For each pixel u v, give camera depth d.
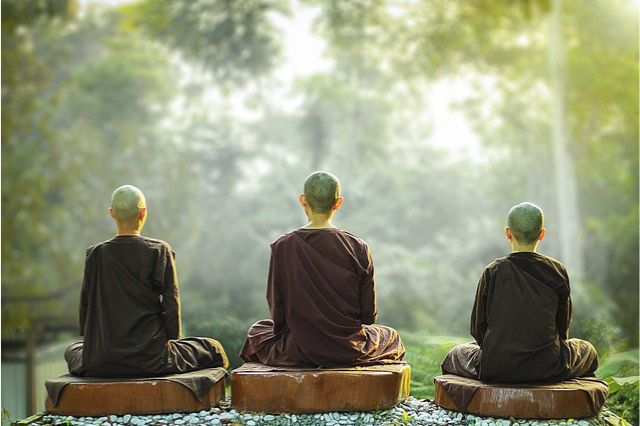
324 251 8.43
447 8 43.44
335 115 45.81
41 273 37.31
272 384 8.03
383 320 36.31
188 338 8.77
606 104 37.72
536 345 8.07
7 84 39.50
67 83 42.41
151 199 39.59
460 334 17.55
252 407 8.05
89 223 38.69
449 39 43.19
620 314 24.53
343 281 8.37
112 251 8.33
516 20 42.41
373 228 43.22
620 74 36.91
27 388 20.11
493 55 43.00
